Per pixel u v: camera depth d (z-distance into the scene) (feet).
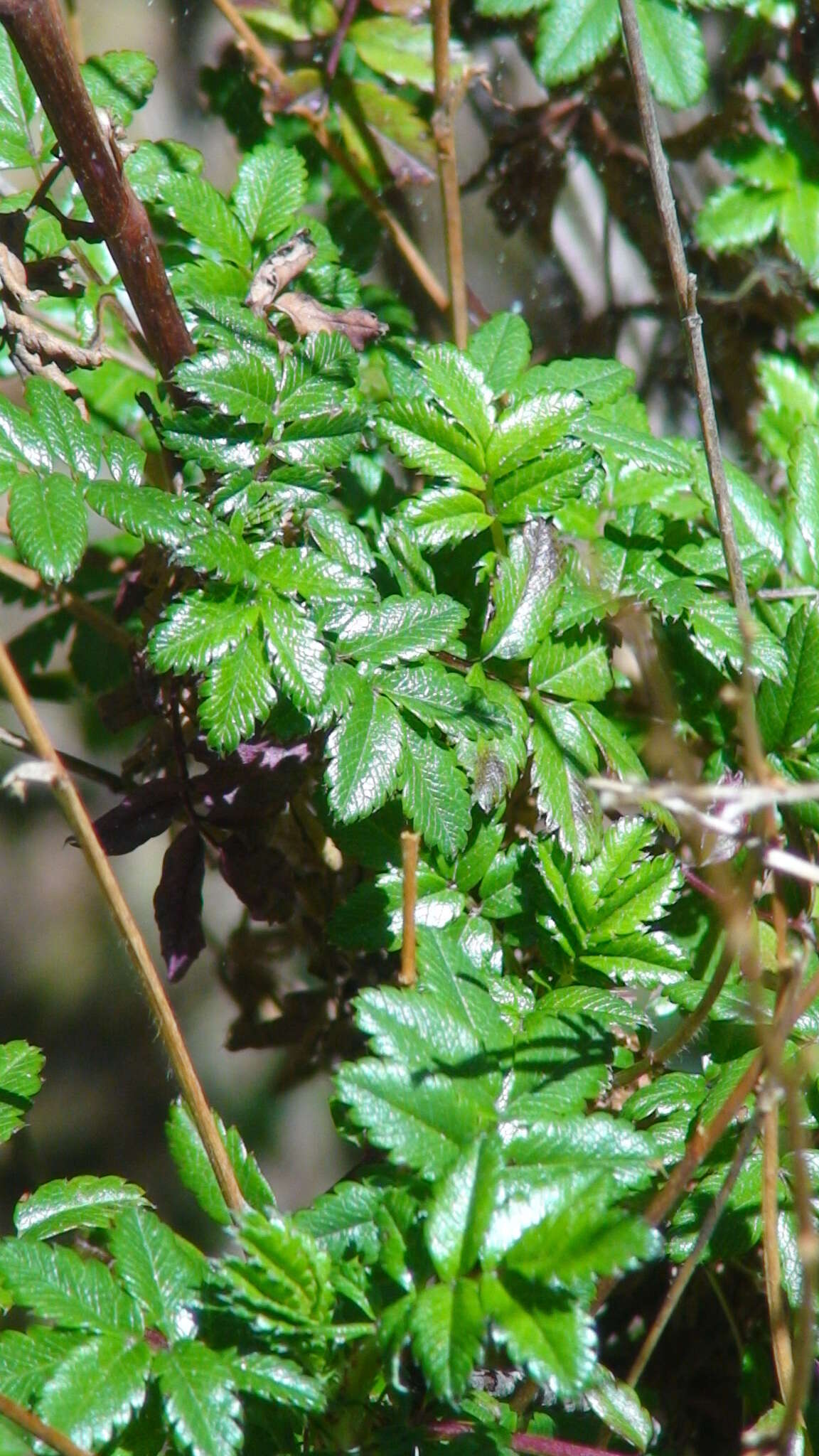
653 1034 3.02
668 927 2.99
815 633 2.98
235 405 2.88
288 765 2.95
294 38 3.34
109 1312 2.72
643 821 2.93
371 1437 2.75
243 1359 2.71
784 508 3.14
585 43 3.19
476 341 3.09
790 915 3.00
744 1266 3.01
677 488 3.10
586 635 2.97
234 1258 2.71
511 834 3.01
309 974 3.28
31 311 3.01
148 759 3.06
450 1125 2.73
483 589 3.00
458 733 2.86
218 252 3.06
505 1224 2.67
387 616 2.88
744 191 3.29
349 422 2.91
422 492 2.98
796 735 2.98
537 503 2.96
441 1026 2.76
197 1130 2.79
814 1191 2.83
